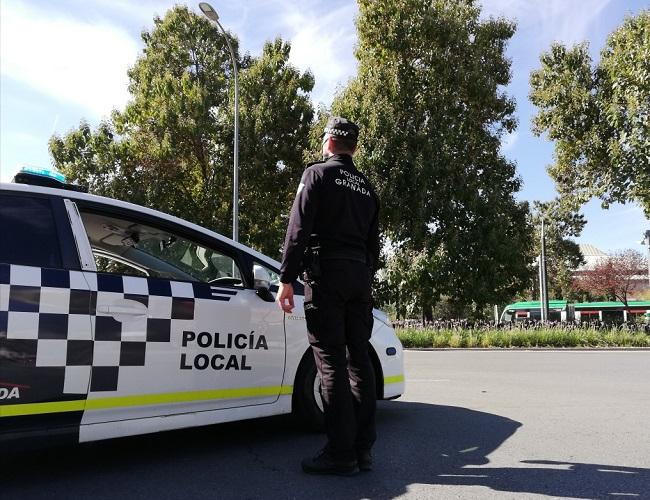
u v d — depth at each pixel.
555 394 6.41
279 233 24.89
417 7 20.09
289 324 4.19
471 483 3.29
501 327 17.52
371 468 3.55
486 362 10.39
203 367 3.72
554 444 4.14
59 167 23.84
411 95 19.77
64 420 3.20
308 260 3.39
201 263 4.01
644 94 16.02
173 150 22.69
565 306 42.53
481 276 19.67
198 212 24.28
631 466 3.61
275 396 4.10
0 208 3.23
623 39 17.23
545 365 9.73
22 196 3.33
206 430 4.55
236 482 3.31
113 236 3.67
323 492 3.14
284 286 3.32
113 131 24.38
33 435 3.09
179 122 22.69
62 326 3.21
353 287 3.39
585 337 15.85
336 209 3.40
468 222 19.86
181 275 3.86
